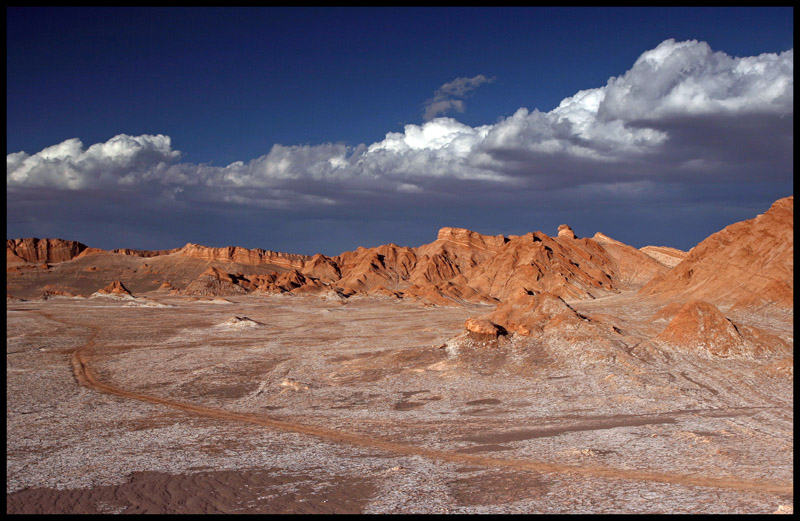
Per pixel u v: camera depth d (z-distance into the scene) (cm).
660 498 1980
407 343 6850
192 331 9000
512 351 5459
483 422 3403
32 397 4309
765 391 3947
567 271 16025
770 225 9975
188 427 3372
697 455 2533
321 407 3941
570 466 2448
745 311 7612
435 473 2397
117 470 2497
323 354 6247
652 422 3225
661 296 10625
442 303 14112
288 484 2278
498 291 16312
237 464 2575
